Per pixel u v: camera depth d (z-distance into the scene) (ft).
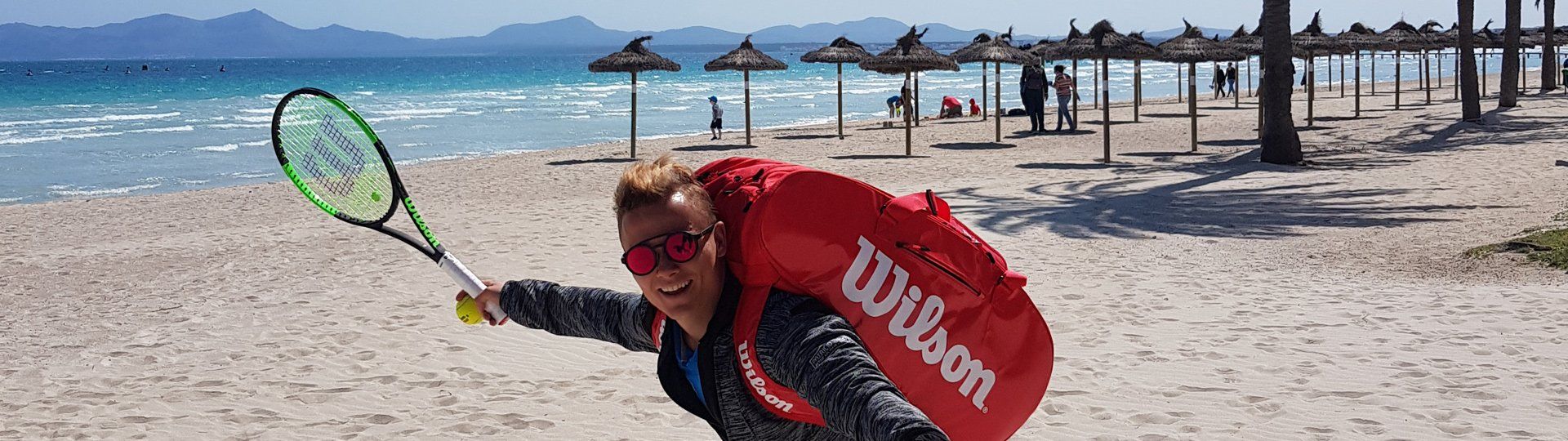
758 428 6.52
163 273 31.86
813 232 6.22
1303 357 19.70
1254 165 57.16
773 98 175.83
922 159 67.51
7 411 18.61
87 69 490.49
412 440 16.55
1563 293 24.14
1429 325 21.81
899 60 85.66
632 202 6.24
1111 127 90.07
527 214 42.16
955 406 6.72
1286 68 57.06
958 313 6.65
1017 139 81.71
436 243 8.61
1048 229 36.06
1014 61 91.25
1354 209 39.29
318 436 16.88
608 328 7.92
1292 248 31.86
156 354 22.27
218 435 17.07
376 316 25.00
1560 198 39.65
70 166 74.69
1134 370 19.12
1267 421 16.29
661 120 123.44
